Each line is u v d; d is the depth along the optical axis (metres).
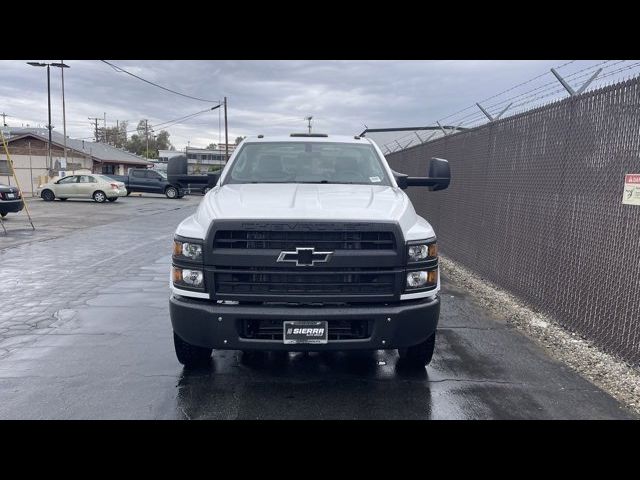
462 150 9.63
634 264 4.54
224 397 3.99
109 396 3.99
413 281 3.89
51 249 11.77
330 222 3.73
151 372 4.49
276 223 3.72
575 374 4.47
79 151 47.56
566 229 5.71
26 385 4.20
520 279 6.92
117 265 9.80
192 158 96.12
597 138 5.15
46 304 6.86
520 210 6.93
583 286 5.35
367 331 3.83
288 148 5.64
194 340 3.88
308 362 4.76
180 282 3.91
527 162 6.73
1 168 40.22
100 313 6.43
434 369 4.59
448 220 10.60
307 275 3.77
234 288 3.80
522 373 4.49
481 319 6.20
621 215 4.73
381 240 3.82
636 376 4.35
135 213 22.00
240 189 4.72
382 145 19.58
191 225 4.02
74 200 30.31
